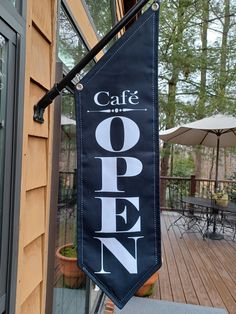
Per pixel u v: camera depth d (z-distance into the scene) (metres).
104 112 1.31
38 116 1.24
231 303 3.31
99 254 1.30
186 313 3.08
